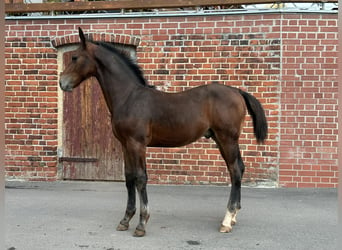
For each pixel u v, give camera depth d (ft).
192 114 11.73
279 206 14.83
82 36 12.05
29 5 18.63
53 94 18.66
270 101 17.16
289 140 17.15
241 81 17.38
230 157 12.02
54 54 18.53
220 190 17.13
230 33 17.33
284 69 17.03
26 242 11.22
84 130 18.85
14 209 14.66
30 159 18.93
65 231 12.21
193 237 11.62
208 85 12.25
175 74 17.85
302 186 17.21
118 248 10.75
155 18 17.83
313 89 16.98
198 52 17.62
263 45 17.11
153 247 10.81
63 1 20.43
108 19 18.20
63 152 19.07
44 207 14.94
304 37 16.88
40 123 18.78
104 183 18.80
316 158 17.11
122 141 12.11
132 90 11.96
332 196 16.10
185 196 16.30
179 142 12.03
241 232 12.05
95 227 12.62
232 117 11.87
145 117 11.58
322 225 12.71
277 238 11.51
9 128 18.89
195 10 18.30
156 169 18.12
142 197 11.69
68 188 17.88
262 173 17.38
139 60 18.03
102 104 18.65
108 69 12.10
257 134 12.40
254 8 17.81
